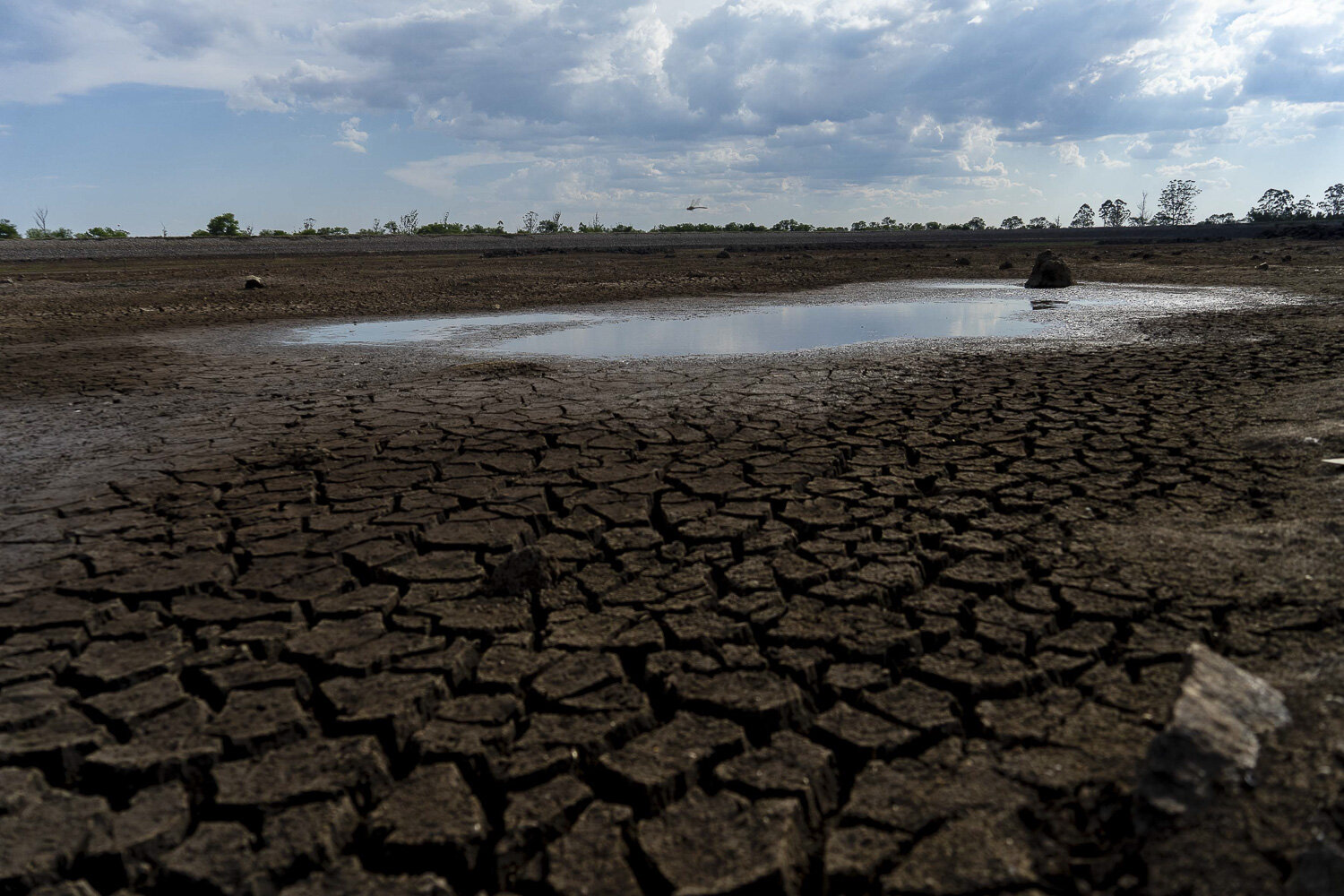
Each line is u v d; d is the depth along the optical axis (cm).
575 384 823
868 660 296
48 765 247
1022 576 351
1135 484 471
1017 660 288
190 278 2567
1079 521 413
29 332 1315
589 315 1469
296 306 1655
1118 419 616
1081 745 235
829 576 364
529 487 500
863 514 436
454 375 882
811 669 290
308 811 221
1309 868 161
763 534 417
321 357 1035
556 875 197
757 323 1331
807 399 732
